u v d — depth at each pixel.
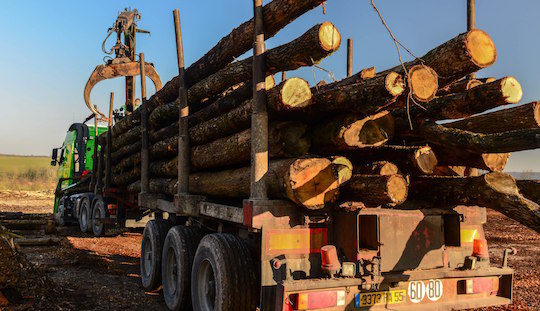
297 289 3.20
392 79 2.94
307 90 3.57
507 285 3.96
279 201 3.60
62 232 12.40
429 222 3.71
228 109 4.84
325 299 3.28
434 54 3.10
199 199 5.23
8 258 4.64
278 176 3.59
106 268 7.23
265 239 3.51
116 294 5.63
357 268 3.44
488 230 12.23
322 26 3.35
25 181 37.81
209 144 5.16
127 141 9.30
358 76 4.15
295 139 3.81
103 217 10.67
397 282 3.55
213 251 4.07
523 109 3.30
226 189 4.64
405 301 3.59
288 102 3.50
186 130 5.64
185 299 4.82
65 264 7.35
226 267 3.91
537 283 6.06
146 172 7.46
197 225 5.41
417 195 3.91
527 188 3.46
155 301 5.44
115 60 11.83
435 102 3.54
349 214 3.55
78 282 6.12
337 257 3.43
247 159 4.39
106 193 10.52
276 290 3.29
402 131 3.80
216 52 4.95
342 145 3.54
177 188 5.89
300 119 3.90
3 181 36.59
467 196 3.46
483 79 4.02
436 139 3.55
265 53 3.91
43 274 5.31
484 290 3.86
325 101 3.50
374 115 3.49
